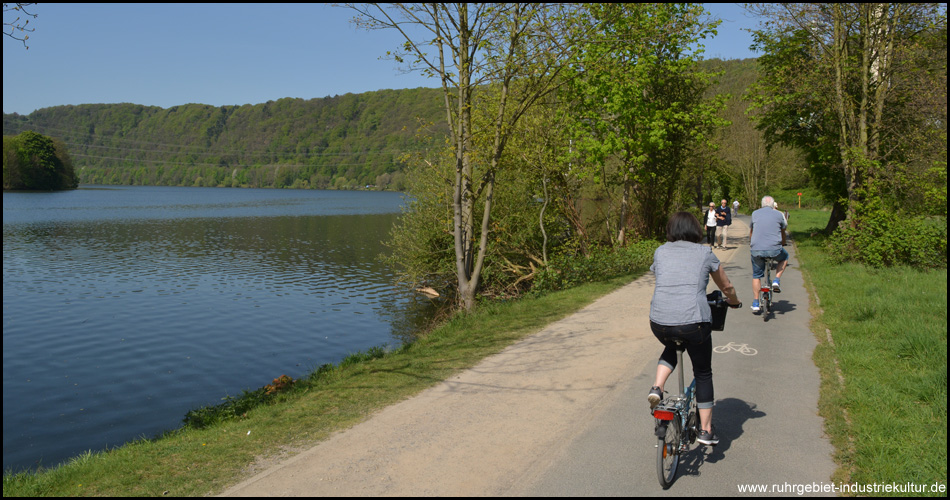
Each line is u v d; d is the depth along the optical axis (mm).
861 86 17875
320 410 5883
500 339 8664
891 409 5227
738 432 5000
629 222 23609
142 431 9961
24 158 134875
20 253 35875
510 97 15398
